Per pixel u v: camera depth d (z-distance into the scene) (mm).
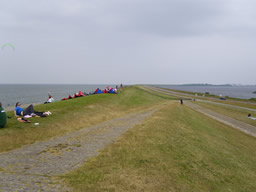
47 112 17125
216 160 11367
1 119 11758
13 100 69438
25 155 8547
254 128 25188
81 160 8219
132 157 8797
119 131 13797
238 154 14594
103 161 8172
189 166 9070
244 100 64250
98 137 12117
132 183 6426
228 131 22609
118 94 44000
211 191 7430
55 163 7777
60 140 11219
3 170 6797
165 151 10180
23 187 5613
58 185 5887
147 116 20969
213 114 33281
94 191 5699
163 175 7395
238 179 9648
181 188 6812
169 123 17375
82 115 18750
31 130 12297
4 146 9461
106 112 22391
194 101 52656
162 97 56188
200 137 15859
